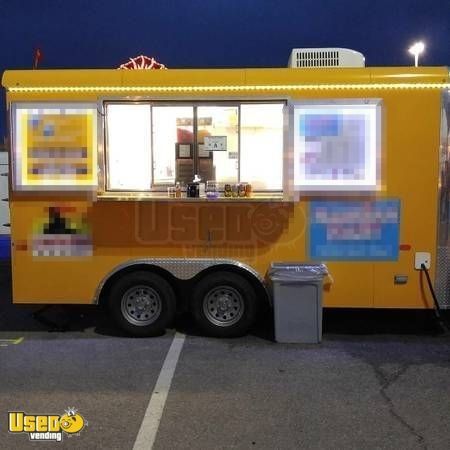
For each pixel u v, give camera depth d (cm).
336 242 636
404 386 508
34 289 656
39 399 482
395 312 759
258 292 674
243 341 644
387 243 632
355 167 629
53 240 652
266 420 440
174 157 651
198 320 653
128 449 396
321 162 630
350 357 588
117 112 648
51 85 636
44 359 586
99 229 648
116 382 520
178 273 645
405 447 397
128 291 656
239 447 398
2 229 1216
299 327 634
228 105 635
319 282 623
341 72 624
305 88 625
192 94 630
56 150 643
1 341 650
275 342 638
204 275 653
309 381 521
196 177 650
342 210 633
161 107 646
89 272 652
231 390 500
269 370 550
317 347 622
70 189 645
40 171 646
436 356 592
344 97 624
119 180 653
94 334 677
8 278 1054
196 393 493
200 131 648
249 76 627
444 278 632
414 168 625
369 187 628
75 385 513
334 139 627
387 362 573
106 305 734
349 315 751
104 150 642
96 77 634
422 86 618
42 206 649
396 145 624
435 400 477
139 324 656
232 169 649
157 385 512
